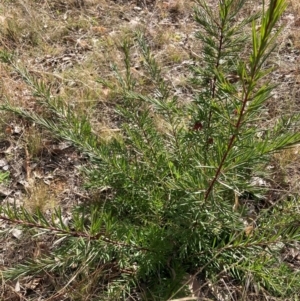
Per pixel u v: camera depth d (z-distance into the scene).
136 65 4.27
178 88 4.00
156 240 2.29
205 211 2.07
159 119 3.44
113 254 2.50
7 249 2.80
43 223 1.92
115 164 2.47
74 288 2.46
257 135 3.08
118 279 2.54
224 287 2.51
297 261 2.67
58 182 3.30
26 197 3.13
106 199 2.90
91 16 5.02
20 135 3.64
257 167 2.69
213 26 2.11
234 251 2.30
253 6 4.50
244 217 2.80
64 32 4.75
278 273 2.34
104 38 4.64
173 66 4.27
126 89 2.72
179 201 2.28
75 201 3.14
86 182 2.89
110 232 2.07
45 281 2.63
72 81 4.09
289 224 2.46
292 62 4.21
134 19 4.96
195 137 2.37
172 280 2.41
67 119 2.66
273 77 4.02
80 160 3.47
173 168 2.56
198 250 2.46
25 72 2.61
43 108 3.73
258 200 2.97
